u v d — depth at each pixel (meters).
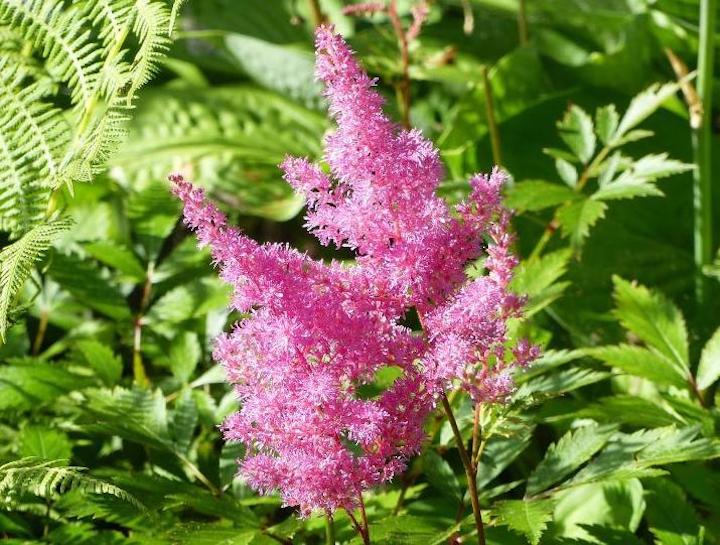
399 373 1.48
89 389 1.49
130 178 1.82
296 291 1.30
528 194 1.56
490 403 1.33
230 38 1.92
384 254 1.31
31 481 1.35
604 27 1.91
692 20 1.87
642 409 1.46
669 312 1.51
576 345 1.67
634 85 1.86
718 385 1.58
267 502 1.45
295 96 1.92
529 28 1.94
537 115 1.82
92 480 1.35
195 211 1.30
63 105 1.76
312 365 1.31
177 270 1.64
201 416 1.53
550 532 1.47
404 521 1.39
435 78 1.82
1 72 1.44
